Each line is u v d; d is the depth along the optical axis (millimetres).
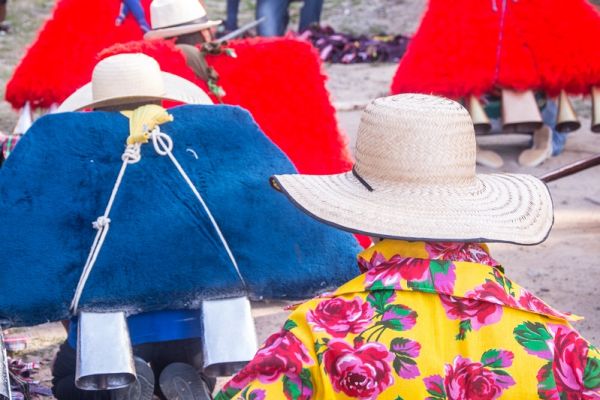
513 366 2412
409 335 2438
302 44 6180
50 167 3881
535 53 8469
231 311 3793
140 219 3826
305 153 6113
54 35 7898
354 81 13086
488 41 8477
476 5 8492
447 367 2424
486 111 8945
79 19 7938
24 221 3785
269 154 4086
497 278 2521
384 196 2605
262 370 2455
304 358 2449
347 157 6277
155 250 3791
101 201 3844
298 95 6117
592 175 8781
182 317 3895
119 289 3734
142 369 3734
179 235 3826
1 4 15680
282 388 2445
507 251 7059
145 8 8336
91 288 3727
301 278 3879
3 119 10797
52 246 3762
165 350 3949
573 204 7980
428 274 2498
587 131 10344
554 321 2508
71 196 3840
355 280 2568
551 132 9211
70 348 4035
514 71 8414
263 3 13766
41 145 3924
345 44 14664
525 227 2605
